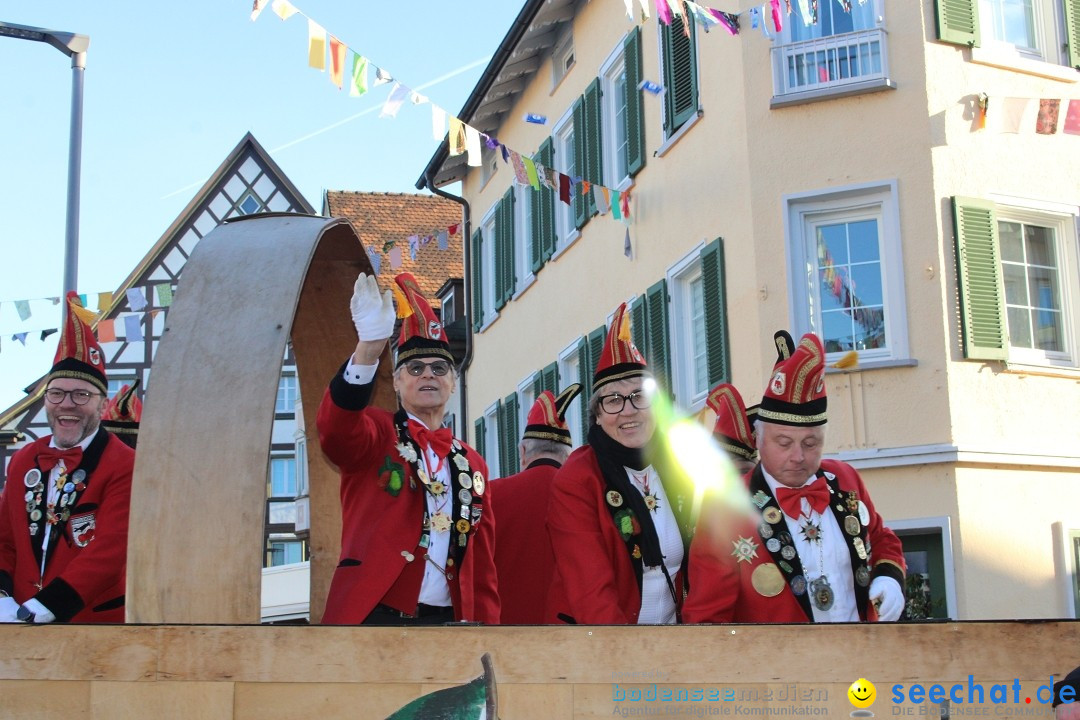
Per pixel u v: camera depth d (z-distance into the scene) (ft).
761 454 14.34
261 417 10.53
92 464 16.85
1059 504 41.32
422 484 14.80
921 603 39.91
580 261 59.11
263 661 9.56
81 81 40.83
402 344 15.58
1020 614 40.06
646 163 51.42
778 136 43.14
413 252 39.40
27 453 17.21
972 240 41.37
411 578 14.44
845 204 42.42
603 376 15.06
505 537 18.21
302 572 29.35
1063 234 43.32
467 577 14.87
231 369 10.79
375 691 9.54
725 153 45.09
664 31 49.44
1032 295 42.98
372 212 95.81
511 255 69.46
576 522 14.53
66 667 9.57
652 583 14.61
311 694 9.53
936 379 40.57
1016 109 41.45
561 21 61.41
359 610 14.03
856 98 42.52
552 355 63.10
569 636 9.66
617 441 14.98
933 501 40.09
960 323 40.86
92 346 17.31
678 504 15.06
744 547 13.80
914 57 42.09
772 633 9.73
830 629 9.78
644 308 51.16
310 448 17.65
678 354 48.98
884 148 42.01
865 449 40.96
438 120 28.22
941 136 41.70
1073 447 41.81
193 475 10.44
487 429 74.28
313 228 11.95
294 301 11.14
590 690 9.60
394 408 16.72
